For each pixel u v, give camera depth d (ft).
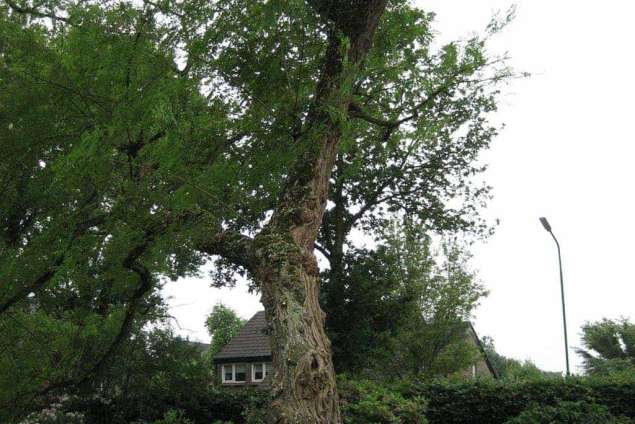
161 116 11.27
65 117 12.48
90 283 14.57
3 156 12.73
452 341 91.25
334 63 18.11
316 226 17.43
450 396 51.85
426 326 90.58
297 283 15.78
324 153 17.80
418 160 68.69
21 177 13.43
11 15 18.25
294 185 17.58
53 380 15.42
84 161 10.96
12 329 14.14
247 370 105.50
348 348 65.31
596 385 51.26
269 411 14.39
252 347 107.76
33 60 12.32
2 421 14.39
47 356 14.70
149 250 14.49
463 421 51.06
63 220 13.02
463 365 90.22
